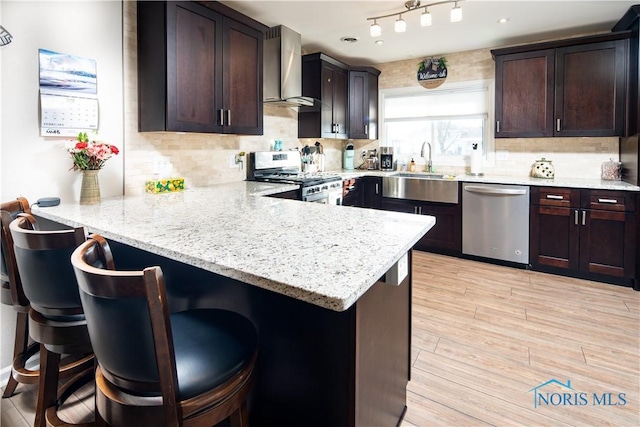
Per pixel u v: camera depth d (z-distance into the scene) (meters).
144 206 2.10
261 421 1.36
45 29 2.09
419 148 5.02
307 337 1.21
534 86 3.80
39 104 2.09
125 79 2.52
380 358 1.34
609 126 3.47
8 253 1.52
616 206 3.28
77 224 1.66
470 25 3.61
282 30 3.55
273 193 2.98
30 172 2.07
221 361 1.04
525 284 3.35
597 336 2.40
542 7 3.18
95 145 2.17
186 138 3.05
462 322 2.61
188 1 2.54
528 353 2.21
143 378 0.88
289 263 1.06
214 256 1.12
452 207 4.19
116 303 0.84
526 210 3.71
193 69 2.61
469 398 1.83
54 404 1.58
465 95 4.62
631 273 3.25
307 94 4.32
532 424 1.66
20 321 1.75
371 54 4.66
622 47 3.38
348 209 2.01
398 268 1.26
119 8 2.46
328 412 1.18
